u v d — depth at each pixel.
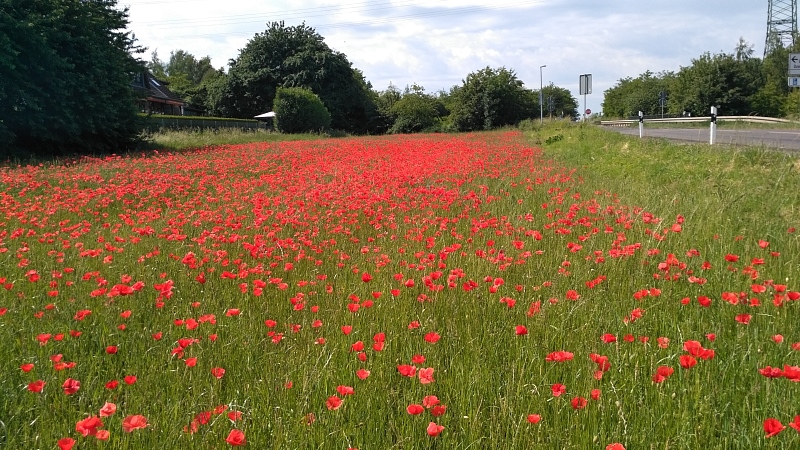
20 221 8.20
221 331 4.15
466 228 7.55
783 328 3.76
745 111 50.28
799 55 17.25
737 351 3.47
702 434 2.69
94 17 25.28
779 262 5.11
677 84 53.53
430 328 4.09
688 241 6.10
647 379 3.22
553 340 3.81
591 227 6.88
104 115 23.22
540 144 25.88
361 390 3.21
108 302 4.62
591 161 15.41
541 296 4.72
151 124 30.27
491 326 4.13
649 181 10.70
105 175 14.42
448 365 3.56
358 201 8.98
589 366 3.27
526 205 9.14
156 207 10.23
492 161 16.53
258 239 6.53
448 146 24.59
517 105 63.41
